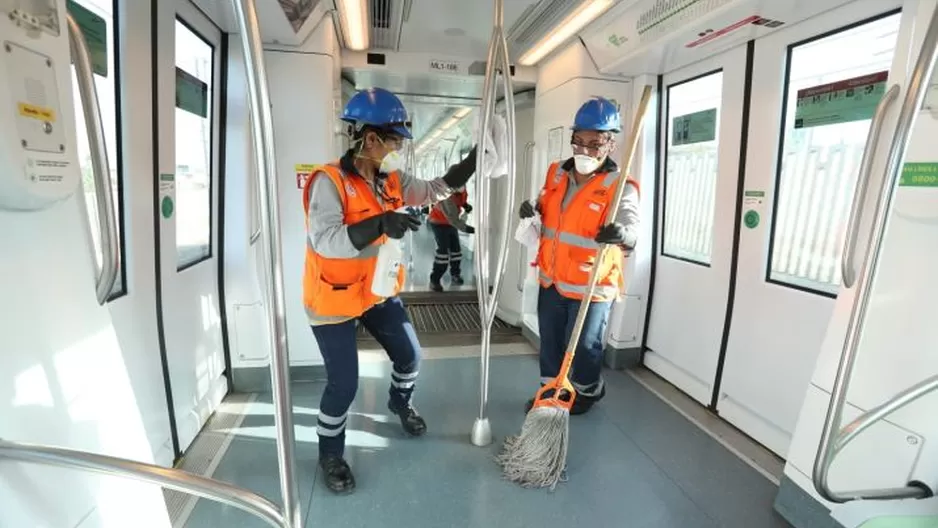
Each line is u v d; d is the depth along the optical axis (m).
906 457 1.60
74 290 0.98
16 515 0.82
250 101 0.81
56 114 0.87
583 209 2.51
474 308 5.19
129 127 1.88
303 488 2.21
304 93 3.01
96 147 1.05
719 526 2.03
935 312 1.53
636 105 3.41
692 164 3.19
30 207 0.86
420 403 3.07
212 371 2.85
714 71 2.90
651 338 3.62
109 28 1.78
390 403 2.71
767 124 2.55
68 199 0.97
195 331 2.59
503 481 2.29
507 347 4.12
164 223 2.18
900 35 1.72
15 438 0.83
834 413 1.36
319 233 1.92
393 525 2.00
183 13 2.30
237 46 2.83
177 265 2.40
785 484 2.04
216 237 2.92
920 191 1.56
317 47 2.98
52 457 0.82
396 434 2.68
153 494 1.17
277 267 0.87
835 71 2.22
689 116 3.18
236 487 0.92
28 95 0.80
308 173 3.08
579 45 3.29
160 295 2.17
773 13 2.21
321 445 2.24
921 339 1.57
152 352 2.11
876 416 1.35
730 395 2.88
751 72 2.62
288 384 0.91
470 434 2.70
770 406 2.58
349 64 3.84
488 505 2.13
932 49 1.12
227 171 2.92
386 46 3.77
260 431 2.68
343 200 1.99
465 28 3.31
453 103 4.88
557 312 2.71
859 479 1.74
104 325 1.05
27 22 0.80
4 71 0.75
